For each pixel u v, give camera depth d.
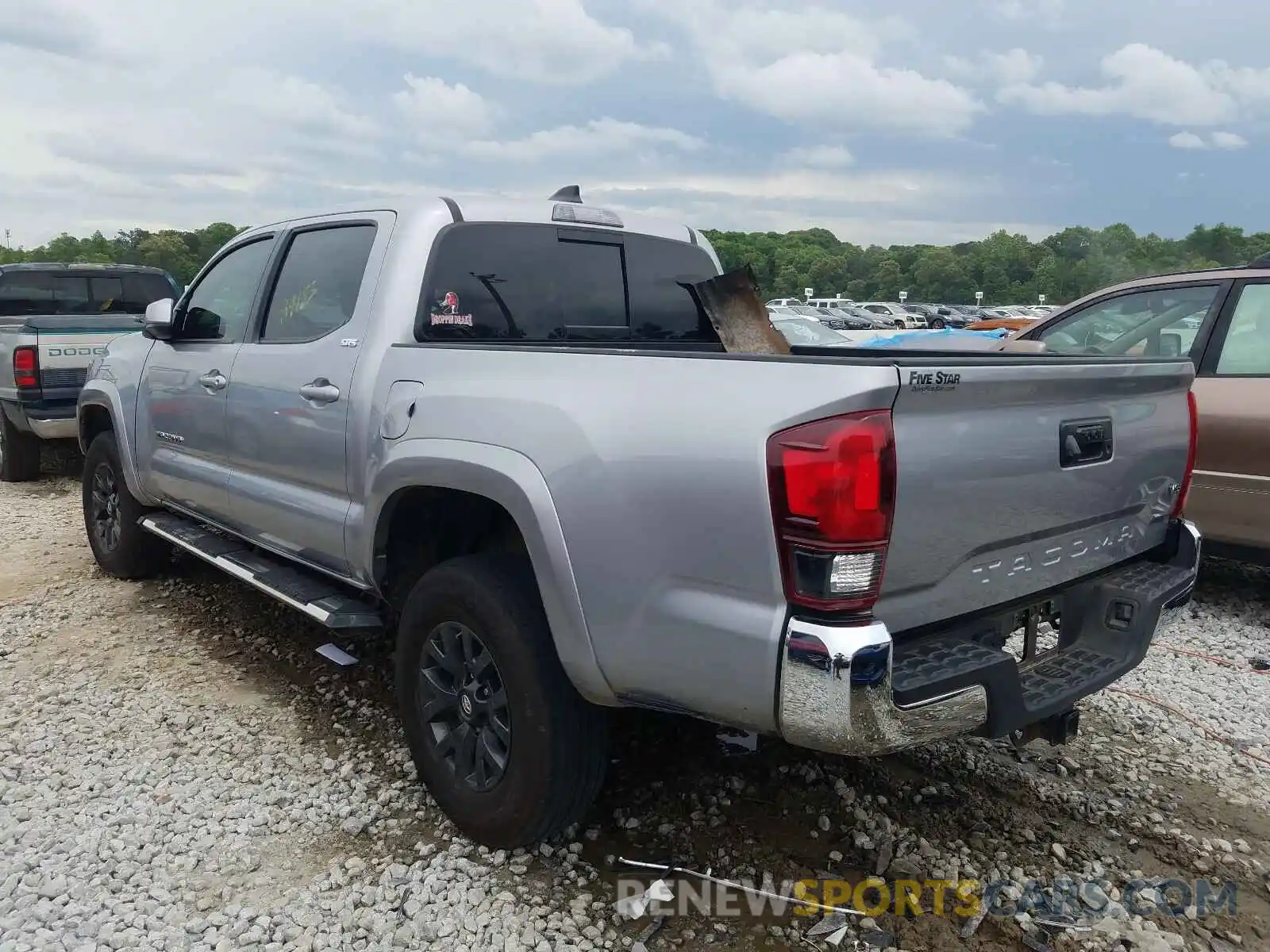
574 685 2.66
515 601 2.75
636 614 2.42
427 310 3.37
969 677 2.29
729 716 2.33
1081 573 2.87
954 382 2.21
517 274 3.65
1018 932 2.61
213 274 4.56
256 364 3.89
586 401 2.56
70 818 3.12
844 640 2.08
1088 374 2.61
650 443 2.39
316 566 3.73
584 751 2.74
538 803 2.73
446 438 2.89
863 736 2.12
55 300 9.97
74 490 8.62
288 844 2.99
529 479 2.61
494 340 3.56
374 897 2.72
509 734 2.79
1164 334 5.48
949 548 2.33
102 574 5.79
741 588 2.24
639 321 4.09
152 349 4.96
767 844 2.99
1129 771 3.47
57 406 8.27
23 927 2.58
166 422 4.67
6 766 3.45
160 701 4.02
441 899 2.70
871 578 2.13
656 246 4.19
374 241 3.52
